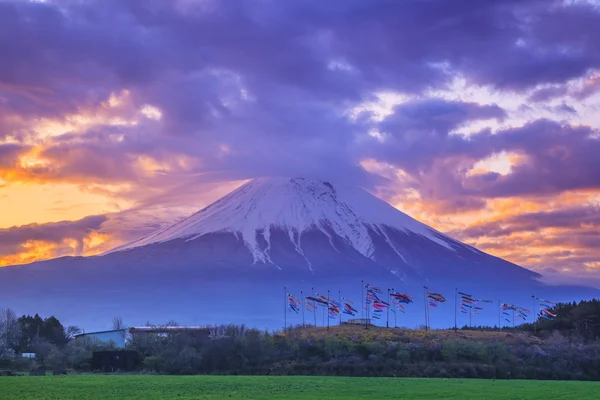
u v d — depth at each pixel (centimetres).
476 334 17150
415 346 14538
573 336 17150
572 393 9975
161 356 14538
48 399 9112
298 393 9844
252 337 14875
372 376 13275
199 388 10500
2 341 16712
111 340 18025
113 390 10175
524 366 13738
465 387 10788
